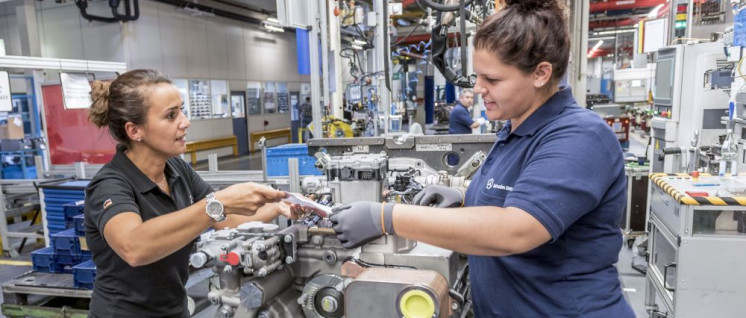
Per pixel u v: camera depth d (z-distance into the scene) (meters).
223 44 11.80
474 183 1.16
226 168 10.41
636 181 4.04
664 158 4.41
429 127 12.27
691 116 4.17
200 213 1.07
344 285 1.30
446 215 0.88
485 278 1.08
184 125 1.30
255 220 1.49
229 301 1.35
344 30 7.23
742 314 2.23
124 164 1.32
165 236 1.05
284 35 14.53
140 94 1.23
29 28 8.82
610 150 0.91
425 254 1.30
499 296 1.05
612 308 0.98
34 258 3.33
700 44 4.07
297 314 1.45
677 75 4.19
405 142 2.31
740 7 2.91
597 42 18.64
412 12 7.11
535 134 0.97
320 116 4.71
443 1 2.94
